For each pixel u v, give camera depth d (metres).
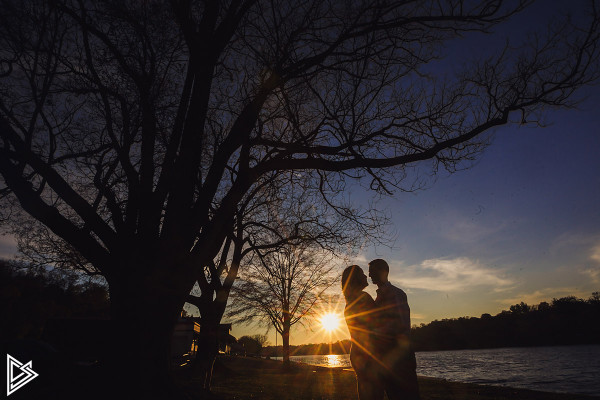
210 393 9.34
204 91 6.85
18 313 40.62
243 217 13.63
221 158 6.89
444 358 96.88
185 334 32.41
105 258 6.42
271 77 7.00
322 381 16.61
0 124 5.94
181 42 8.23
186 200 6.49
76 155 7.81
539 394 13.66
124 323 5.82
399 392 3.35
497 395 13.26
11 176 5.97
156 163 8.88
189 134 6.68
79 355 18.47
